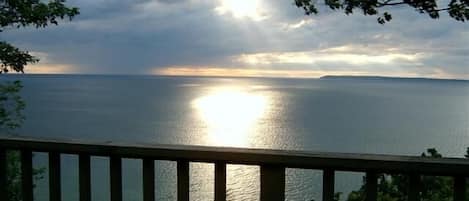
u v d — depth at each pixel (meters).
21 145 2.01
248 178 29.33
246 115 86.75
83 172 1.94
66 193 24.11
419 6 4.70
